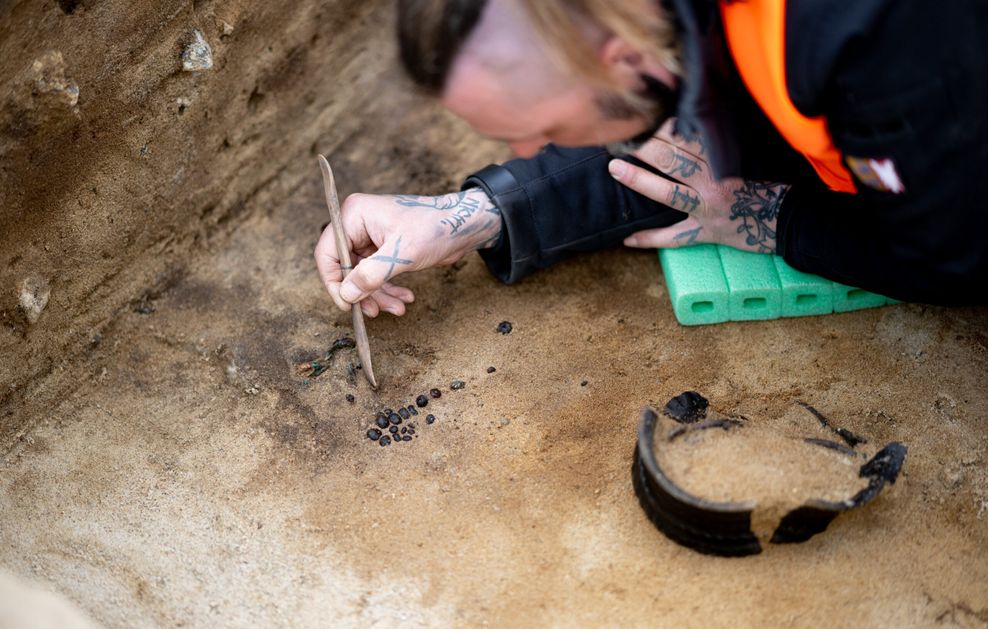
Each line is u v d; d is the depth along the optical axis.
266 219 2.08
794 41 1.26
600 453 1.69
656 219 1.87
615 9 1.13
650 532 1.57
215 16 1.83
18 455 1.69
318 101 2.19
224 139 1.98
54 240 1.70
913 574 1.52
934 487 1.63
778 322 1.88
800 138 1.39
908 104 1.26
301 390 1.79
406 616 1.50
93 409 1.77
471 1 1.12
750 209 1.80
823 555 1.53
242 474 1.68
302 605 1.51
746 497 1.46
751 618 1.48
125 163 1.78
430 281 1.96
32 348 1.73
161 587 1.53
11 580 1.39
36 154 1.60
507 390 1.79
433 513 1.62
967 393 1.76
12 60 1.49
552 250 1.86
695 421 1.68
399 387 1.79
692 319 1.87
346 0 2.17
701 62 1.27
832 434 1.69
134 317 1.89
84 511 1.62
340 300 1.74
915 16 1.21
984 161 1.31
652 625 1.47
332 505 1.63
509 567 1.54
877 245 1.64
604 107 1.25
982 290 1.52
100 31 1.62
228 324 1.89
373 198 1.79
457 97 1.20
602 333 1.87
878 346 1.83
